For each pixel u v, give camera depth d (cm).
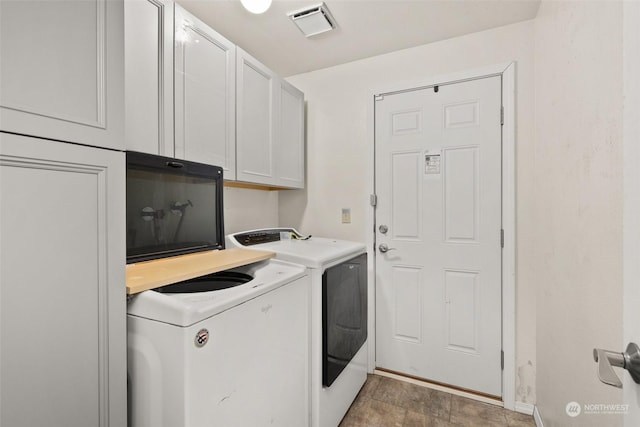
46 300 65
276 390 115
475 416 171
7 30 58
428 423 165
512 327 177
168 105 131
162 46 128
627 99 52
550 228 141
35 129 63
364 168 224
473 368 189
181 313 80
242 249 162
